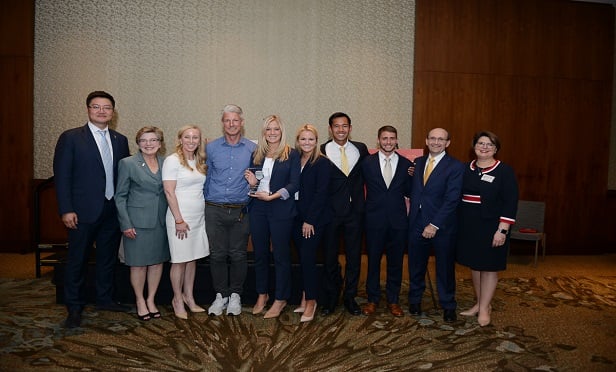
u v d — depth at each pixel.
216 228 3.21
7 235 5.58
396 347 2.82
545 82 5.98
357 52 5.83
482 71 5.88
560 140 6.04
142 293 3.25
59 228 5.63
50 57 5.54
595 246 6.11
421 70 5.80
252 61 5.72
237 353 2.69
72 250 3.12
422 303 3.71
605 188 6.12
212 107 5.70
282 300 3.29
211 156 3.21
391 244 3.34
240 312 3.33
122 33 5.57
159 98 5.64
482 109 5.89
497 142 3.12
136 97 5.62
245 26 5.70
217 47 5.67
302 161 3.21
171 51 5.62
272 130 3.12
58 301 3.56
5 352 2.66
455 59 5.84
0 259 5.18
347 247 3.35
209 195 3.21
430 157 3.29
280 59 5.75
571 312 3.55
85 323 3.13
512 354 2.74
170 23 5.61
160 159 3.29
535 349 2.82
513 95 5.94
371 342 2.88
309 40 5.77
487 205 3.08
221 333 2.99
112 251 3.36
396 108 5.90
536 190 6.01
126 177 3.09
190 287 3.39
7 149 5.53
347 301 3.39
